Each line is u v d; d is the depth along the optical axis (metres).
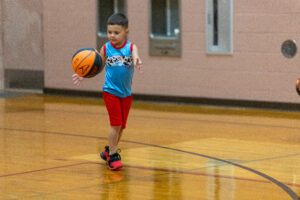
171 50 12.28
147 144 7.54
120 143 7.61
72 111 10.93
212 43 11.82
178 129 8.85
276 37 11.06
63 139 7.87
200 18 11.90
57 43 13.84
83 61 5.86
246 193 5.03
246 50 11.43
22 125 9.12
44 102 12.39
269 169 6.04
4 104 11.98
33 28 14.30
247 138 8.06
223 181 5.48
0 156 6.68
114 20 5.90
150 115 10.47
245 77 11.50
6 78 14.70
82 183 5.37
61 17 13.71
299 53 10.84
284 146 7.45
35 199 4.79
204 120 9.86
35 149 7.13
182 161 6.44
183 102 12.26
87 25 13.36
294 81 10.94
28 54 14.45
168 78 12.41
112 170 5.94
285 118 10.05
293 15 10.83
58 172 5.84
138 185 5.30
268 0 11.09
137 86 12.81
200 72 12.02
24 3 14.27
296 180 5.54
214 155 6.80
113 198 4.83
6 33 14.54
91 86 13.44
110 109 5.94
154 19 12.45
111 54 5.97
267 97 11.29
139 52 12.69
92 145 7.44
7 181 5.43
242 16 11.41
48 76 14.06
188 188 5.20
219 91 11.84
